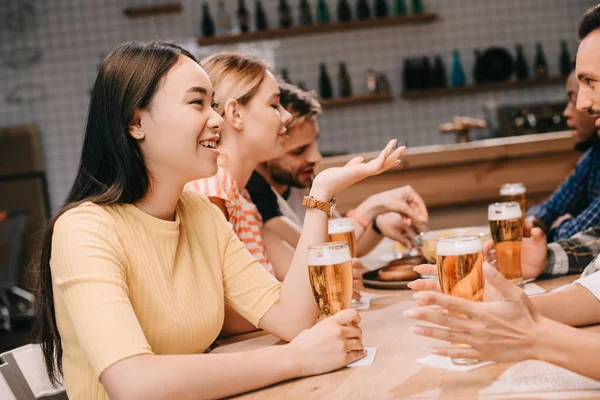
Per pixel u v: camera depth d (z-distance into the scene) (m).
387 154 1.43
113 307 1.09
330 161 3.54
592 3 6.06
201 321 1.31
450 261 1.10
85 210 1.21
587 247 1.72
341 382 1.08
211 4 6.14
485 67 6.06
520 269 1.62
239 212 1.86
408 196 2.30
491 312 0.96
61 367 1.30
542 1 6.10
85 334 1.08
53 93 6.23
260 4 6.09
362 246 2.33
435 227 3.62
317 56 6.18
